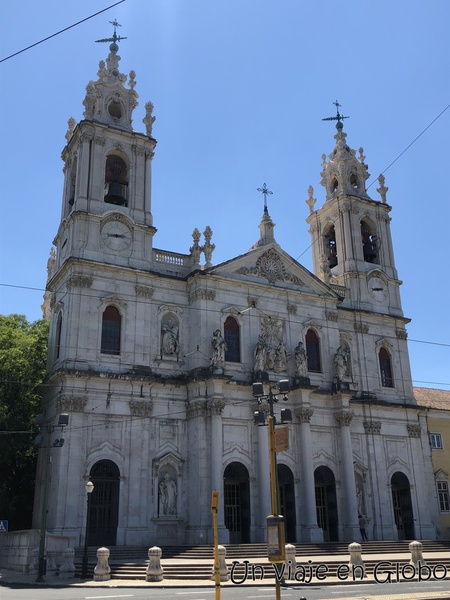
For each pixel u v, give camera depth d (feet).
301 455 141.49
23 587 82.69
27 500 143.95
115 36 165.07
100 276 135.03
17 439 128.67
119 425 127.24
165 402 134.21
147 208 147.74
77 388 124.67
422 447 165.37
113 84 155.94
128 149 150.71
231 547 114.11
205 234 149.69
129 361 132.46
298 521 137.59
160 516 126.52
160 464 129.29
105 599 64.44
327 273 170.09
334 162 187.62
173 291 144.15
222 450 131.54
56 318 139.44
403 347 173.47
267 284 152.97
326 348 157.69
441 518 163.22
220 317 143.74
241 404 138.51
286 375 147.23
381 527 149.59
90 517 119.65
